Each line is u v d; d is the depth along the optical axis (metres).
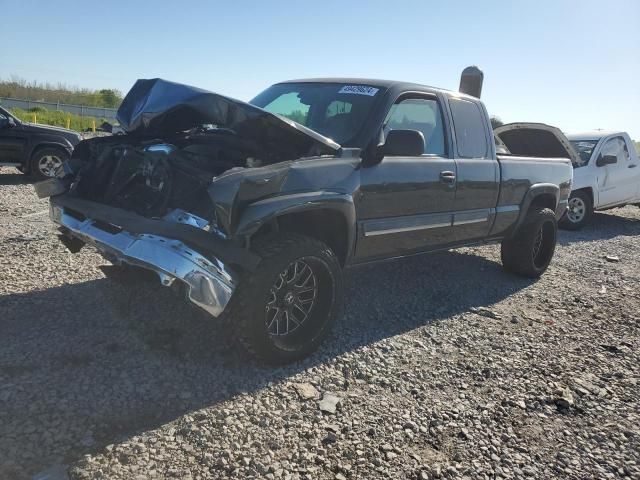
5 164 11.19
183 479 2.47
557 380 3.85
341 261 4.09
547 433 3.18
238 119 3.51
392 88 4.49
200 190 3.41
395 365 3.84
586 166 10.24
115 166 4.10
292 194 3.49
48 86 60.00
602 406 3.54
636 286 6.47
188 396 3.12
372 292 5.36
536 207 6.40
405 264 6.51
